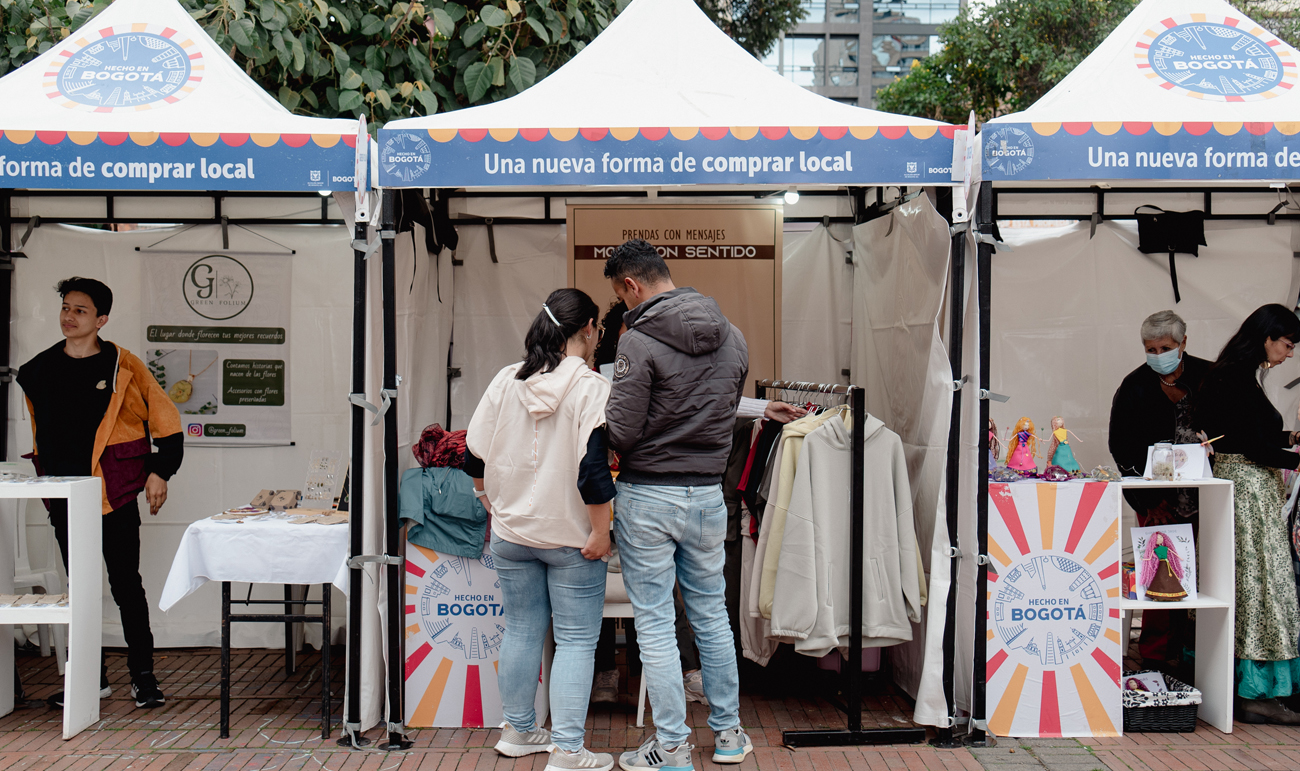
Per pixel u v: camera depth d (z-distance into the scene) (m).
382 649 3.63
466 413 5.03
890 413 4.34
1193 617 4.21
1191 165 3.33
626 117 3.47
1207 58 3.69
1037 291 5.05
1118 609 3.57
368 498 3.47
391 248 3.43
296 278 4.85
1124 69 3.65
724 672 3.24
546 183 3.33
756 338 4.82
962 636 3.58
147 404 4.08
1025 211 5.05
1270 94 3.57
